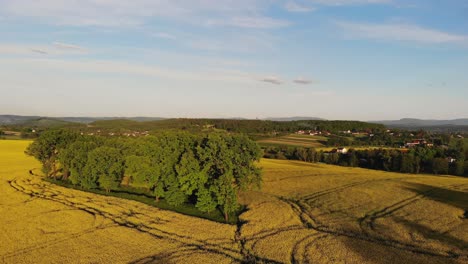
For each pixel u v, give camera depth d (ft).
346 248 123.65
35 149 254.68
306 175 280.51
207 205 164.66
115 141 254.68
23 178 261.44
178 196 181.57
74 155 237.25
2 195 203.72
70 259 112.57
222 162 162.50
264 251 120.37
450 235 138.00
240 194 213.87
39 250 119.85
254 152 168.04
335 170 314.35
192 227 146.51
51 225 146.82
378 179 266.16
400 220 159.02
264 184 243.19
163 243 127.44
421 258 115.03
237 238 134.00
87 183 224.74
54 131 264.11
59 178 268.62
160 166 188.85
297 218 161.68
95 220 154.40
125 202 189.16
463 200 198.90
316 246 125.59
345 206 184.44
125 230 141.18
